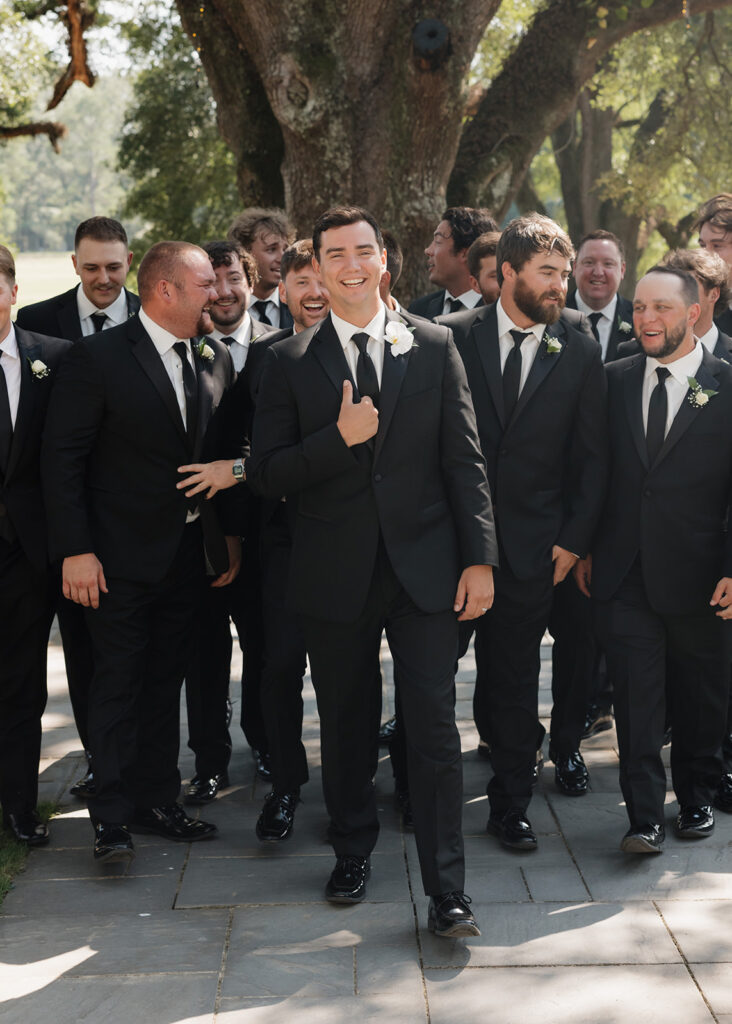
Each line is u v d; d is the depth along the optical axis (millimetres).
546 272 3469
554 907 3283
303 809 4078
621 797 4102
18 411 3645
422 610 3127
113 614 3594
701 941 3078
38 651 3816
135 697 3652
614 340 4770
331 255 3098
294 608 3266
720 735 3777
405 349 3160
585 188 21078
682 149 17469
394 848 3713
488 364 3656
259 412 3264
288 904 3342
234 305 4246
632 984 2881
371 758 3455
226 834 3863
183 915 3289
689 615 3662
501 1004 2805
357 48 8438
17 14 15141
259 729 4332
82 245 4223
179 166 20609
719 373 3666
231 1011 2805
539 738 4105
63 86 9594
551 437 3641
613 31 10562
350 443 3043
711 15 15336
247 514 3893
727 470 3645
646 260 24812
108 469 3600
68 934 3191
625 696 3646
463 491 3223
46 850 3764
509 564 3617
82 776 4430
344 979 2932
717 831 3787
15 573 3715
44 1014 2807
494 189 10570
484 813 3986
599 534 3791
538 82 10555
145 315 3570
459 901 3068
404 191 8633
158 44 19109
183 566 3754
